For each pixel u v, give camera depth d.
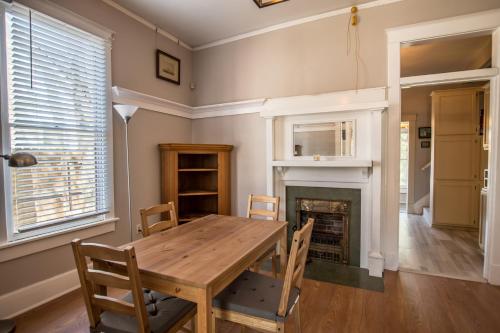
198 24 3.29
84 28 2.48
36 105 2.19
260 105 3.41
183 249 1.57
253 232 1.91
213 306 1.47
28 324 1.97
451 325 1.94
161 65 3.39
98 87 2.66
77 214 2.51
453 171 4.47
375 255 2.74
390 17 2.78
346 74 2.98
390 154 2.81
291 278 1.31
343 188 3.01
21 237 2.13
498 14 2.43
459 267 2.95
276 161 3.14
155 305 1.42
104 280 1.20
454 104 4.42
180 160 3.76
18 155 1.65
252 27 3.38
